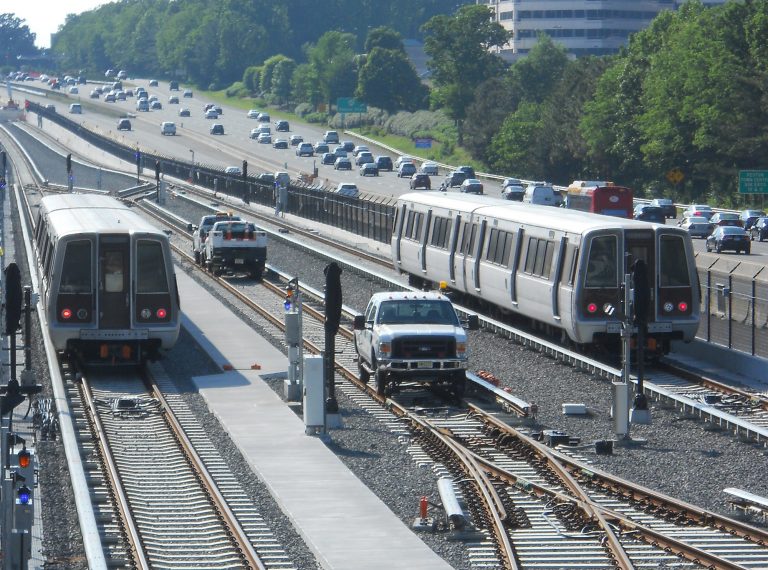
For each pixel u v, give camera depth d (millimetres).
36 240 110562
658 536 44188
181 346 92312
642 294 65062
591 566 41750
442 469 55656
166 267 80438
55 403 69000
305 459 57500
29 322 73875
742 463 56406
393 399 72688
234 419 66812
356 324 74875
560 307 84250
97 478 53656
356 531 45469
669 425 64812
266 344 92812
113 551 44094
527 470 55469
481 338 94812
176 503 50719
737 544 44094
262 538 45438
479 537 45219
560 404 70688
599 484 52844
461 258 104688
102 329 79688
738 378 79438
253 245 134500
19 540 38812
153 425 66125
